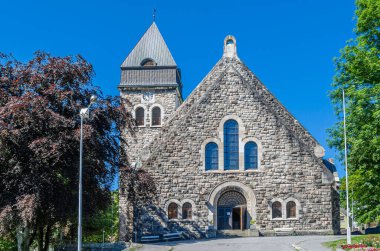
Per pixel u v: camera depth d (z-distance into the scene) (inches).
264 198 1560.0
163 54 2162.9
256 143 1596.9
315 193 1563.7
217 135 1598.2
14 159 1083.9
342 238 1299.2
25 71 1177.4
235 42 1763.0
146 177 1290.6
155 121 2076.8
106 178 1238.9
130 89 2105.1
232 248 1151.6
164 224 1533.0
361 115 1177.4
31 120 1064.8
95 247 1371.8
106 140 1228.5
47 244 1248.8
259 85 1715.1
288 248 1106.1
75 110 1148.5
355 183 1261.1
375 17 1213.7
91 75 1256.2
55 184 1101.1
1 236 1162.0
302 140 1642.5
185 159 1579.7
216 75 1715.1
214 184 1567.4
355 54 1247.5
